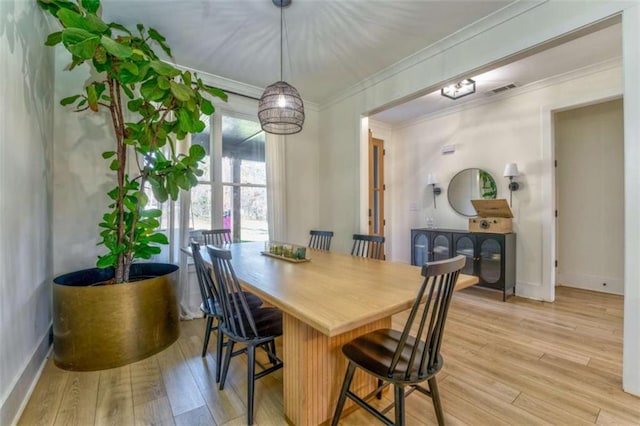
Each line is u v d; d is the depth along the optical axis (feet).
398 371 4.00
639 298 5.60
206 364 6.94
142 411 5.30
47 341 7.33
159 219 9.91
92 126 8.84
